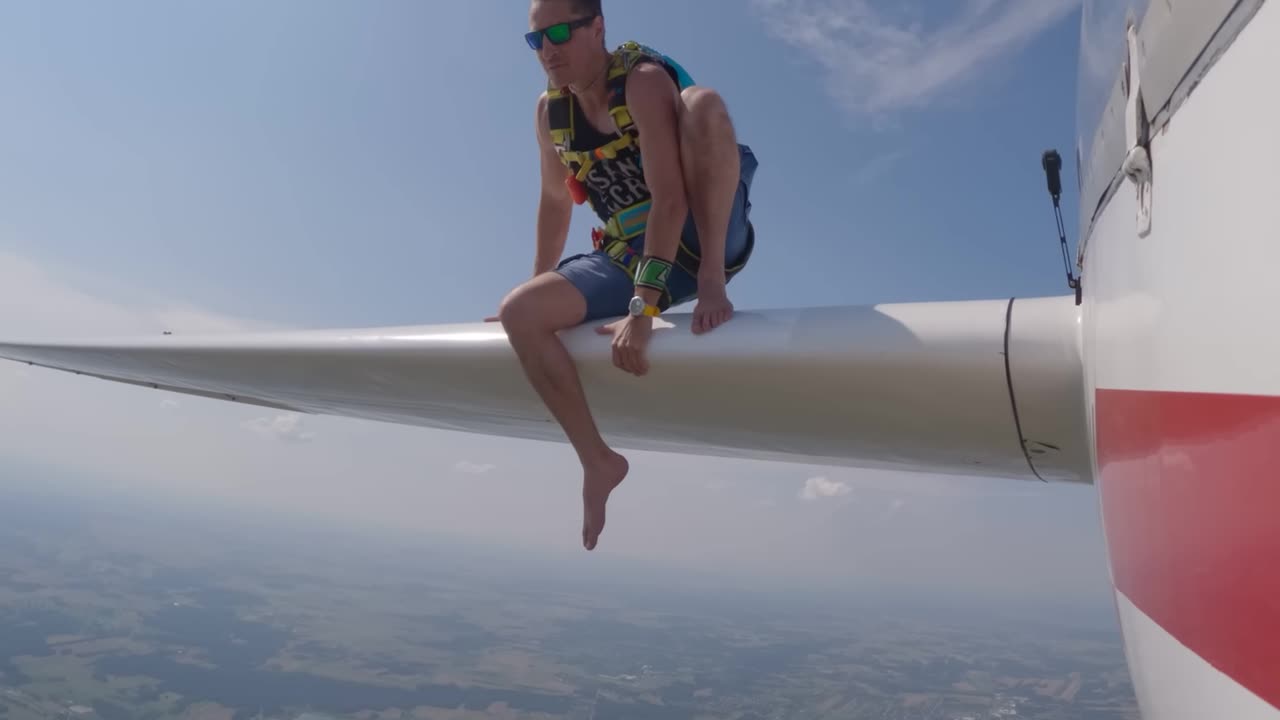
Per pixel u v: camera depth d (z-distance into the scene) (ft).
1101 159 3.56
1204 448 2.13
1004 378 6.04
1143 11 2.63
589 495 7.88
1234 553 1.96
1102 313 3.55
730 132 7.57
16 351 14.21
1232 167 1.92
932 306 6.66
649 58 7.56
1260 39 1.76
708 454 10.33
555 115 8.11
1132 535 2.94
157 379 13.60
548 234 10.05
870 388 6.61
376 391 10.00
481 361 8.75
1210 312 2.07
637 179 7.92
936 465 7.74
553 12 7.41
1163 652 2.60
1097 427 3.70
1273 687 1.79
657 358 7.43
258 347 10.48
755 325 7.23
